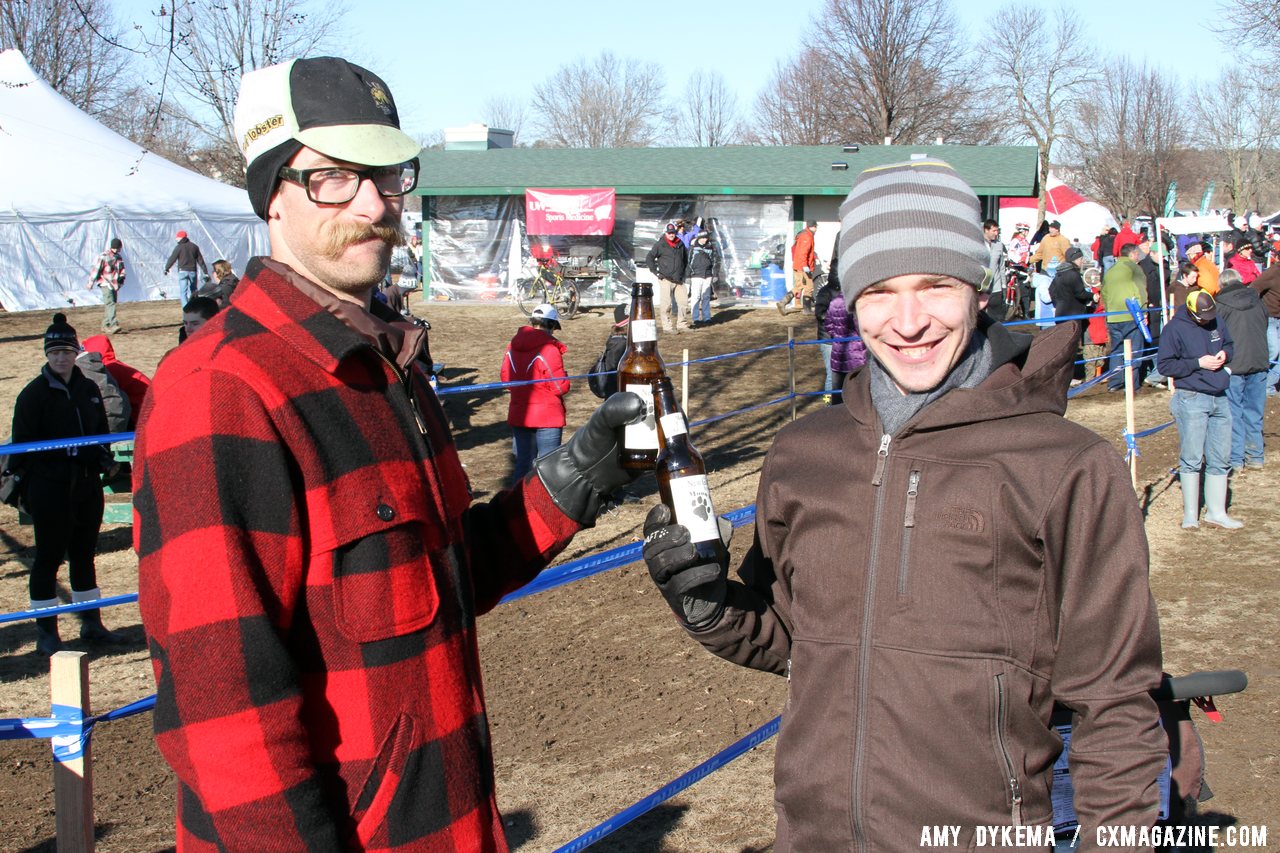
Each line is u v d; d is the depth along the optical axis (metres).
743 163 27.09
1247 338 9.66
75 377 6.29
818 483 1.97
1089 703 1.80
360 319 1.79
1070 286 14.63
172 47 7.14
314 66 1.81
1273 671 5.58
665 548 1.95
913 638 1.83
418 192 26.53
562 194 25.77
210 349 1.65
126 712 2.77
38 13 18.36
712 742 4.89
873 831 1.82
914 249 1.84
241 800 1.50
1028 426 1.87
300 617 1.64
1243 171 59.62
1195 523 8.20
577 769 4.66
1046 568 1.82
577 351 18.84
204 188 27.80
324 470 1.64
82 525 6.28
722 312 24.45
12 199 23.86
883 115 50.50
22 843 4.16
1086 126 58.44
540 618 6.57
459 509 1.98
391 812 1.65
